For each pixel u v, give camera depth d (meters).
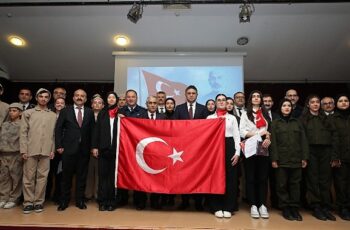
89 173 3.96
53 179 4.15
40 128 3.37
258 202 3.21
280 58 5.71
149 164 3.27
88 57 5.88
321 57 5.66
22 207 3.45
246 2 4.28
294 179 3.15
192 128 3.28
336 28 4.95
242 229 2.70
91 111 3.61
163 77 5.52
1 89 3.71
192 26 5.01
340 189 3.25
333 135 3.25
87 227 2.71
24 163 3.32
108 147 3.33
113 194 3.36
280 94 6.48
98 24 5.03
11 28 5.18
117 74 5.57
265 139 3.13
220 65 5.50
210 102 3.63
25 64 6.17
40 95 3.47
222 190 3.09
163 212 3.25
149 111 3.67
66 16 4.88
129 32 5.18
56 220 2.89
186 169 3.20
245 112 3.37
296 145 3.16
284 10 4.61
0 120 3.57
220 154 3.17
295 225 2.84
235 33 5.13
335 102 3.78
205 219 3.00
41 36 5.34
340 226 2.82
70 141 3.38
